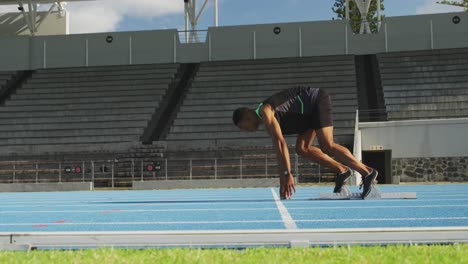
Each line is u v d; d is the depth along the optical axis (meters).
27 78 29.30
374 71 26.73
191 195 13.43
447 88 23.77
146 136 23.16
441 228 3.41
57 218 6.90
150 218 6.48
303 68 27.03
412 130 20.16
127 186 20.77
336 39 28.17
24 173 21.53
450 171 19.84
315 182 19.55
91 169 21.41
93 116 24.81
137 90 26.80
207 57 29.05
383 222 5.49
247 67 27.73
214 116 23.94
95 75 28.61
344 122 21.89
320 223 5.48
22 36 30.73
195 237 3.45
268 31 28.67
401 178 20.12
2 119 24.98
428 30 27.53
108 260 2.95
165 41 29.47
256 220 5.93
